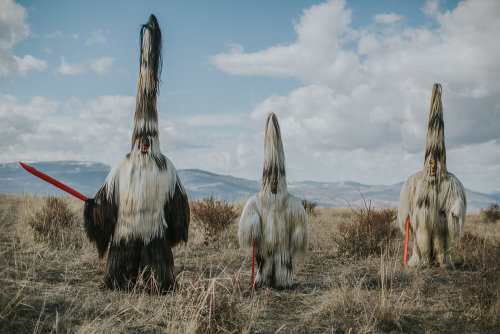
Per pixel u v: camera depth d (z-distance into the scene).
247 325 4.39
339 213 17.31
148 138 5.61
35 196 14.92
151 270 5.48
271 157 6.09
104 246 5.83
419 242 7.79
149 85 5.66
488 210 17.05
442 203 7.58
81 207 12.95
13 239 8.64
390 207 11.77
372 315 4.73
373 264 7.77
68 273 6.52
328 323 4.77
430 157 7.76
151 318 4.53
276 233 6.02
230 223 10.69
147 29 5.72
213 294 4.35
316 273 7.43
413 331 4.62
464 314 5.06
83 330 3.96
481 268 5.41
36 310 4.52
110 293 5.33
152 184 5.48
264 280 6.17
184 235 5.96
